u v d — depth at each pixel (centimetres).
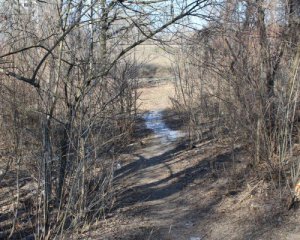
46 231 541
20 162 614
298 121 727
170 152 1028
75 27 534
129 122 1116
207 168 845
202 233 589
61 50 547
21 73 621
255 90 707
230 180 733
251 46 714
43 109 562
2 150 702
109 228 604
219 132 963
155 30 541
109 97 759
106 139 670
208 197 708
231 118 762
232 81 730
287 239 546
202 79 1010
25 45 570
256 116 716
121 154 955
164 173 866
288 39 712
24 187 692
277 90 705
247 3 673
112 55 768
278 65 709
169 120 1448
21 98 627
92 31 555
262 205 635
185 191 755
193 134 1094
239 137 784
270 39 718
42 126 551
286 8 718
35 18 597
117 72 1063
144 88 1961
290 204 616
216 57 762
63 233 533
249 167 759
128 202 719
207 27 667
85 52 564
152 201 723
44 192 536
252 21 701
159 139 1175
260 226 587
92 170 598
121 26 606
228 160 850
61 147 571
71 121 538
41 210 573
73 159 562
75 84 590
